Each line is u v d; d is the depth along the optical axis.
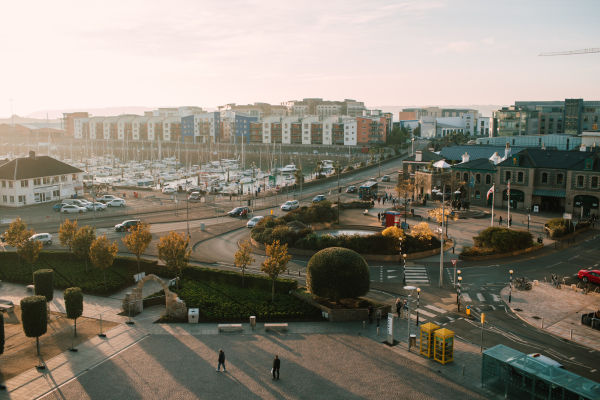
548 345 39.09
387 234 65.06
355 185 136.50
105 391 31.58
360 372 34.28
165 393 31.33
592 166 90.38
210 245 71.62
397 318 44.81
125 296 47.25
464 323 43.56
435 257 65.38
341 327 42.78
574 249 68.94
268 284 51.31
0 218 91.56
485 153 126.94
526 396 29.94
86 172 166.38
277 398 30.77
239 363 35.66
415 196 115.00
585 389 27.59
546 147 153.62
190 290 50.81
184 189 133.25
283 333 41.44
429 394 31.33
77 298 40.34
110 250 53.06
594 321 42.50
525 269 60.12
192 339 40.09
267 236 69.38
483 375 32.41
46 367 34.94
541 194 96.88
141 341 39.66
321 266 44.62
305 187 135.12
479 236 68.25
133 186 142.12
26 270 57.84
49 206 105.56
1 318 34.03
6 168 106.06
